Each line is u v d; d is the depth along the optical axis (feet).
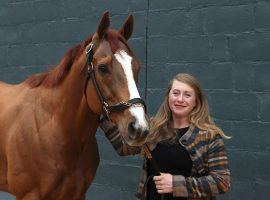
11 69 18.98
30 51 18.35
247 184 13.42
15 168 10.07
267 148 13.04
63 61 9.85
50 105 9.95
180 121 9.36
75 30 17.01
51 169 9.70
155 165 9.00
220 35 13.80
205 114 9.20
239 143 13.55
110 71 8.55
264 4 12.98
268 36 12.95
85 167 10.18
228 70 13.70
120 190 16.20
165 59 14.98
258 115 13.19
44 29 17.88
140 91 15.60
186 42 14.51
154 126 9.33
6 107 10.69
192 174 8.86
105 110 8.78
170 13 14.80
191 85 9.19
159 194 9.23
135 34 15.60
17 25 18.67
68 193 9.96
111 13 16.12
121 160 16.14
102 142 16.60
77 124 9.59
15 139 10.07
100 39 8.86
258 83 13.16
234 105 13.62
